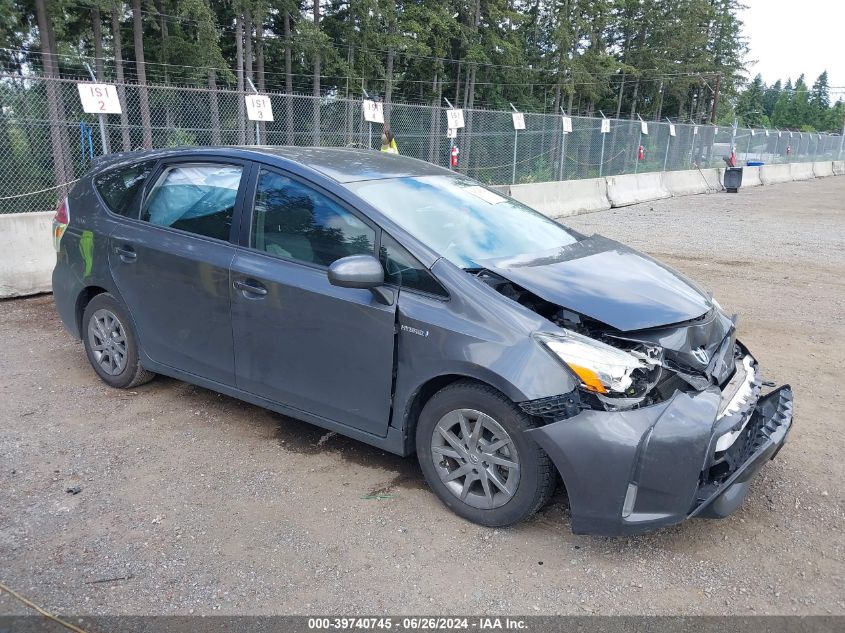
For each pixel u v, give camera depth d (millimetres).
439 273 3137
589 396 2785
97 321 4578
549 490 2979
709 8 68625
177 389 4684
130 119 13695
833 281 8797
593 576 2828
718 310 3570
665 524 2760
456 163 16047
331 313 3359
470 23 50344
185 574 2777
